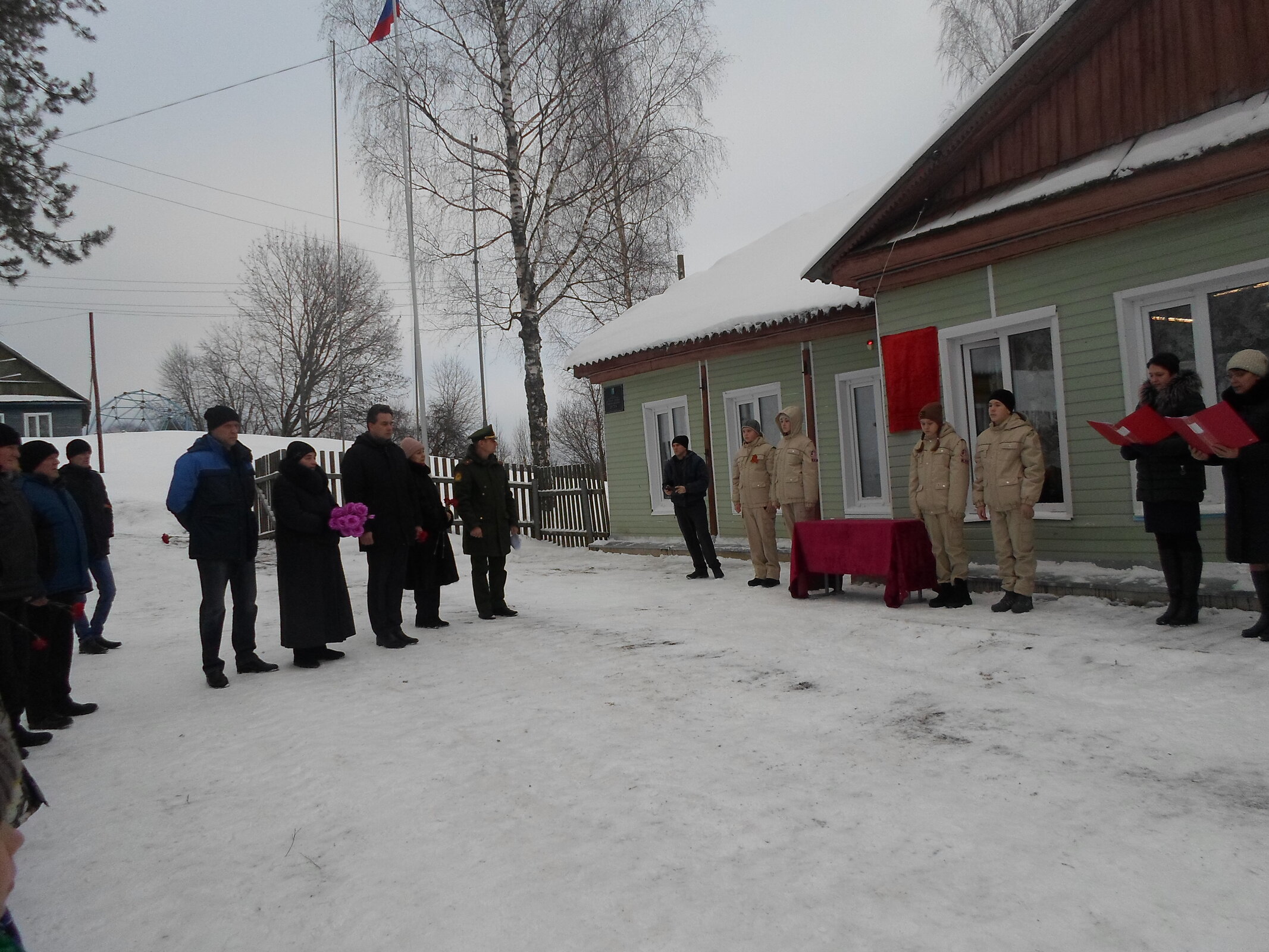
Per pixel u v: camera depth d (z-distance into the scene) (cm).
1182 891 273
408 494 732
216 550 618
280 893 316
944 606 740
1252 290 650
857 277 900
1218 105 656
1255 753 377
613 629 734
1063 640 580
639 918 278
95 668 732
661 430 1440
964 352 849
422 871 323
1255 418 526
